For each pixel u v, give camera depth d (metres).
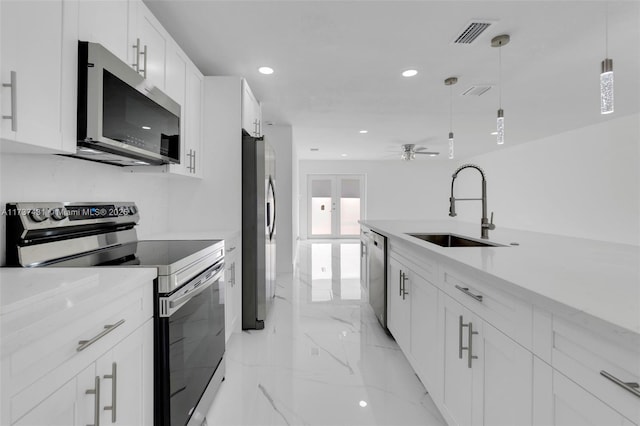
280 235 5.04
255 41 2.37
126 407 1.07
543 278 1.04
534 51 2.52
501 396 1.10
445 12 2.00
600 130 4.97
